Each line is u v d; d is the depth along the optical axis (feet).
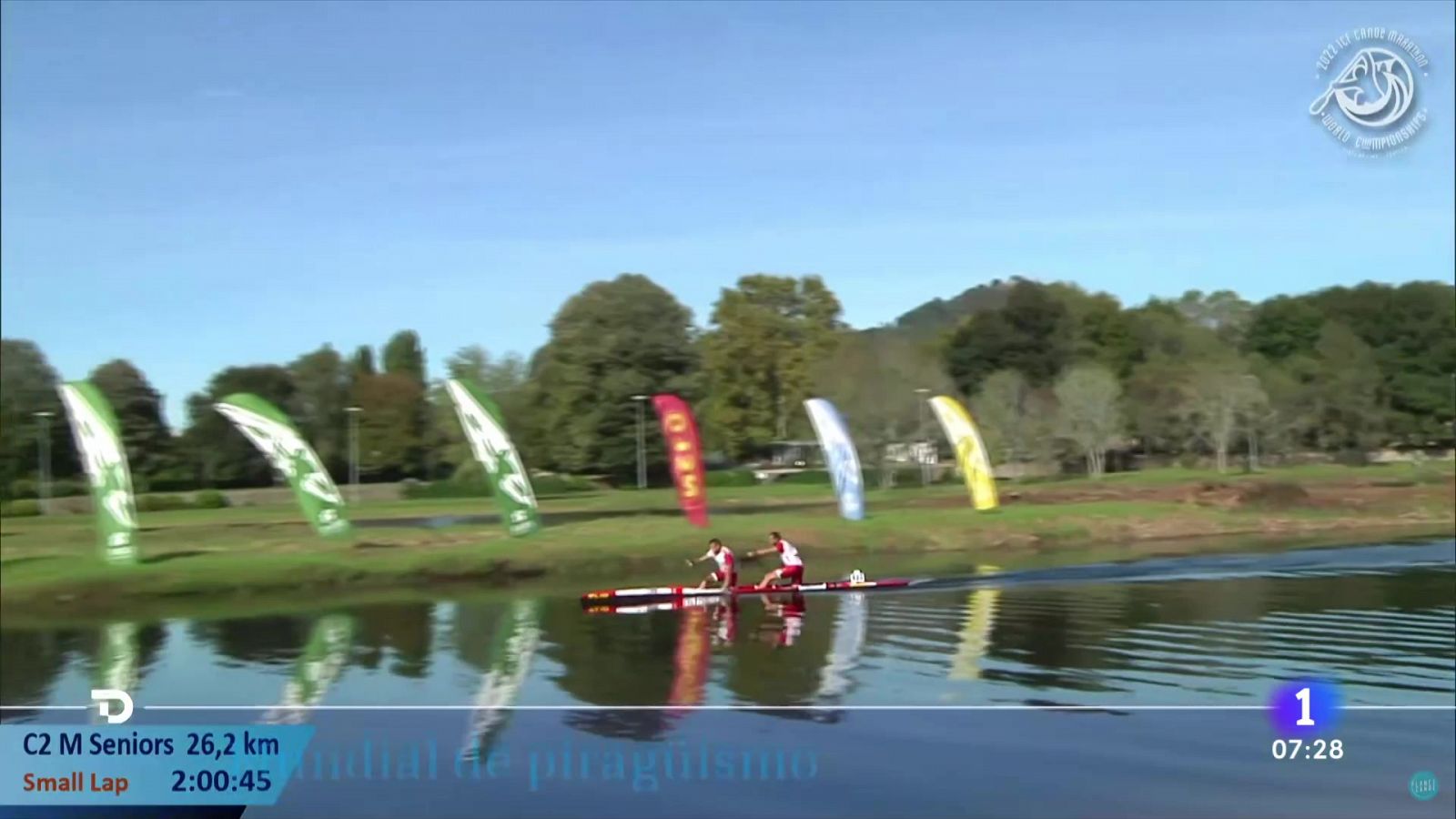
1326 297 321.73
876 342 313.32
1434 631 91.30
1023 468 302.04
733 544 157.79
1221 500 207.92
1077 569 134.00
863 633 96.17
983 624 98.53
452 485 288.71
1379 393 277.64
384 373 337.31
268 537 166.30
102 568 134.31
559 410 309.22
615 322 309.63
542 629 104.17
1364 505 206.59
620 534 161.38
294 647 98.58
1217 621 97.09
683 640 96.27
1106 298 392.27
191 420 297.33
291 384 315.17
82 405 136.87
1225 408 283.59
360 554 146.30
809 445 371.15
